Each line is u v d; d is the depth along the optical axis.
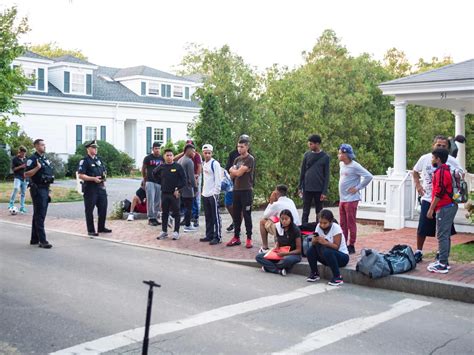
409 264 8.59
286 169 20.34
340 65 24.00
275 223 10.04
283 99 20.33
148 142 41.12
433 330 6.30
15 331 6.04
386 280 8.32
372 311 7.06
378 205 15.20
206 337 5.93
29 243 11.71
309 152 11.18
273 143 19.62
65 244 11.63
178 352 5.48
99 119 38.44
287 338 5.93
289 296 7.73
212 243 11.45
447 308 7.29
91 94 38.28
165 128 42.06
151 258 10.27
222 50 19.31
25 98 34.44
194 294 7.70
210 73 19.81
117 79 42.91
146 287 8.03
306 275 9.10
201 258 10.36
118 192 25.59
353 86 24.16
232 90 18.92
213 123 17.48
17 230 13.63
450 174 8.47
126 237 12.45
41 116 35.59
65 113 36.69
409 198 13.95
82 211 17.91
